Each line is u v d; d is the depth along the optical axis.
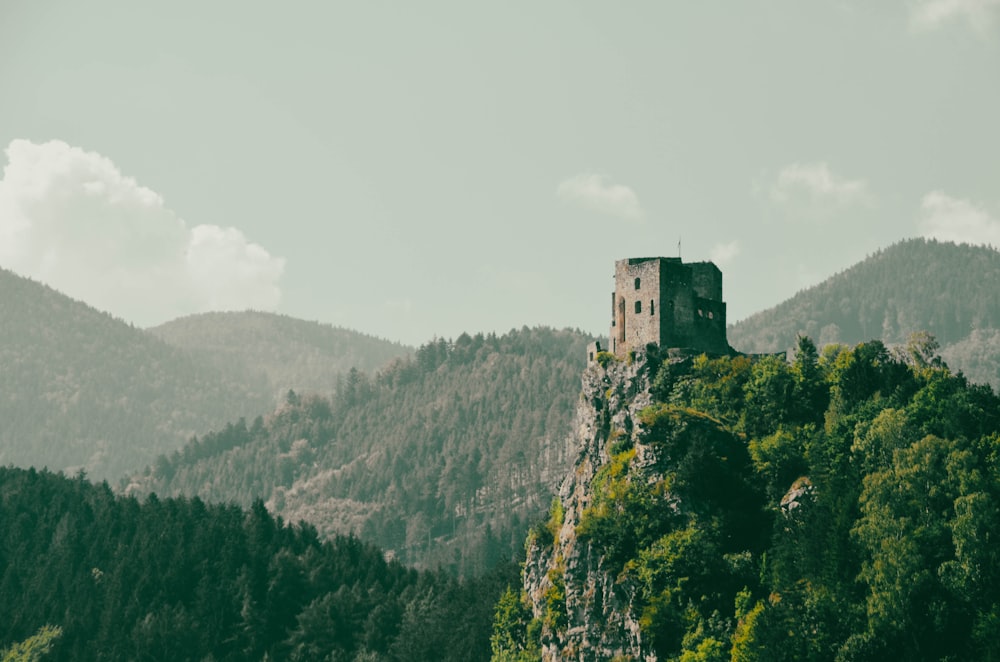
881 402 176.38
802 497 170.12
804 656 147.75
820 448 171.25
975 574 146.25
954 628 144.50
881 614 145.75
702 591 166.50
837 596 151.62
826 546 156.88
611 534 177.25
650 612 166.62
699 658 156.12
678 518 174.25
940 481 154.75
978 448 160.75
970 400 171.12
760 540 171.50
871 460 165.00
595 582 177.38
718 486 176.00
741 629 157.12
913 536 150.38
